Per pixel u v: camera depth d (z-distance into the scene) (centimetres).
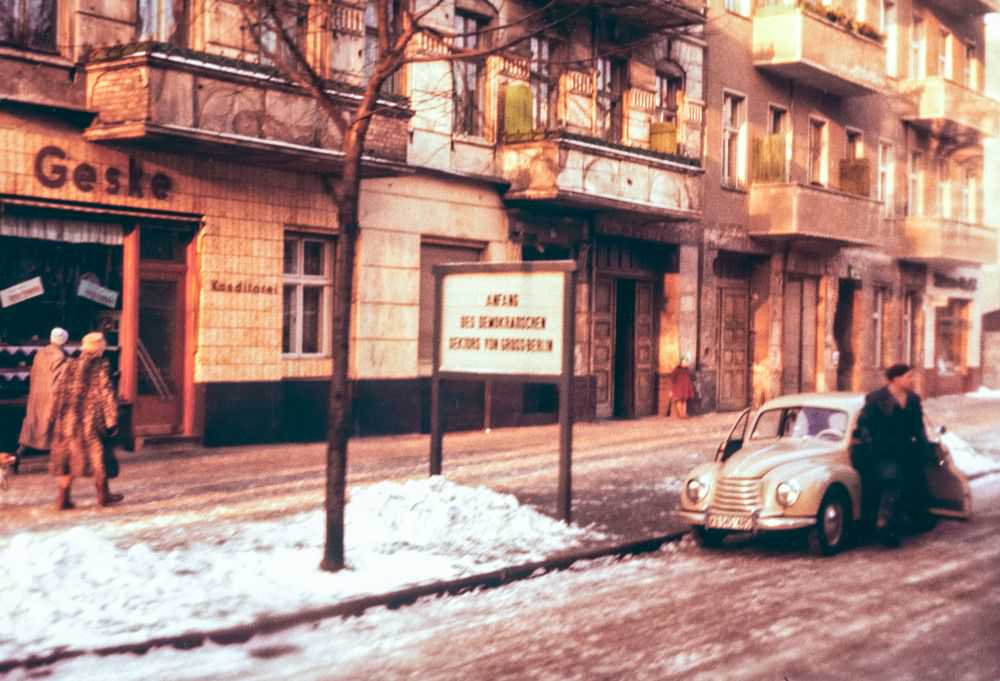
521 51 2358
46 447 1223
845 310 3641
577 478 1612
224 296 1809
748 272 3188
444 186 2189
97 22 1622
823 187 3120
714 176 2959
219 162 1792
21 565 855
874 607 886
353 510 1158
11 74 1523
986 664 718
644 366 2817
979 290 4497
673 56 2786
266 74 1680
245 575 917
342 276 947
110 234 1673
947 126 3972
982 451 2122
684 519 1239
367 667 707
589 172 2305
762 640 779
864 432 1177
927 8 4006
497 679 683
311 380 1967
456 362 1267
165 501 1275
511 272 1234
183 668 699
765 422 1249
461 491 1217
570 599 915
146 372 1739
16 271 1570
